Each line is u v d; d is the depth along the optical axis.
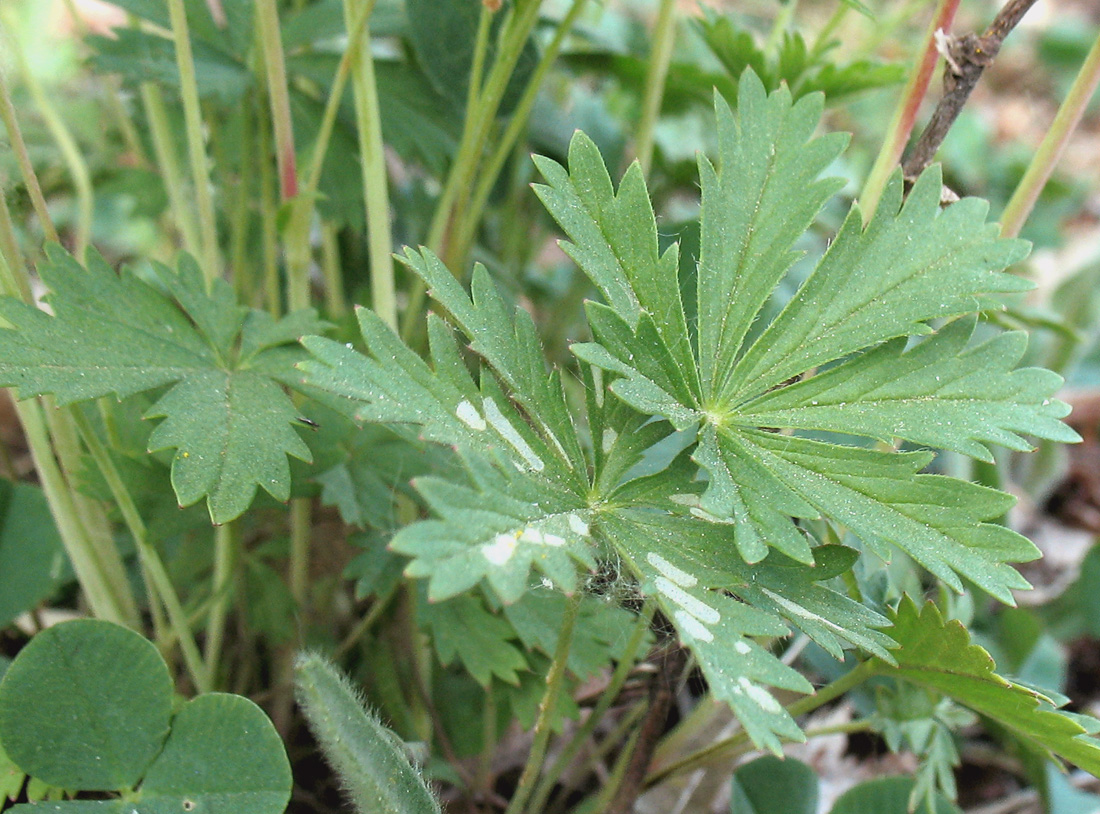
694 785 0.21
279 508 0.18
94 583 0.18
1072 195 0.41
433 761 0.20
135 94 0.26
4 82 0.16
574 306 0.28
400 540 0.12
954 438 0.14
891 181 0.15
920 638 0.15
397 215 0.25
